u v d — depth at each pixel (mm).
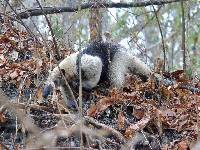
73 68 8852
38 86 8203
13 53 9617
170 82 9250
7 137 6867
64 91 8656
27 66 8930
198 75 11109
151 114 7461
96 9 12242
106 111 7828
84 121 6902
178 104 8164
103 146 6688
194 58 13766
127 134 7035
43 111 7441
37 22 13453
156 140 6980
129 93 8430
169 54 17484
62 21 12719
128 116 7789
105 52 9297
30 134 6543
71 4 12219
